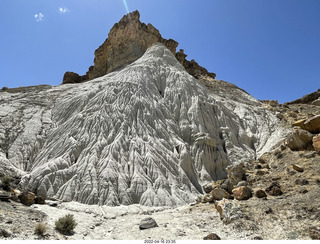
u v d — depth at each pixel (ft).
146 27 241.14
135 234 34.37
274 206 36.11
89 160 71.56
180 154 86.63
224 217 36.19
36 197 48.80
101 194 59.98
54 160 71.56
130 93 106.63
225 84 238.68
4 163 72.02
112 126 87.40
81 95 115.85
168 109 115.75
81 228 36.58
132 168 71.46
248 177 56.34
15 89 147.95
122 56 213.46
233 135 110.83
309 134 59.36
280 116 138.00
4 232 26.30
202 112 115.03
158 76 138.72
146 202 60.85
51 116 110.01
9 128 93.61
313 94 185.88
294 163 55.01
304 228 28.45
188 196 67.97
